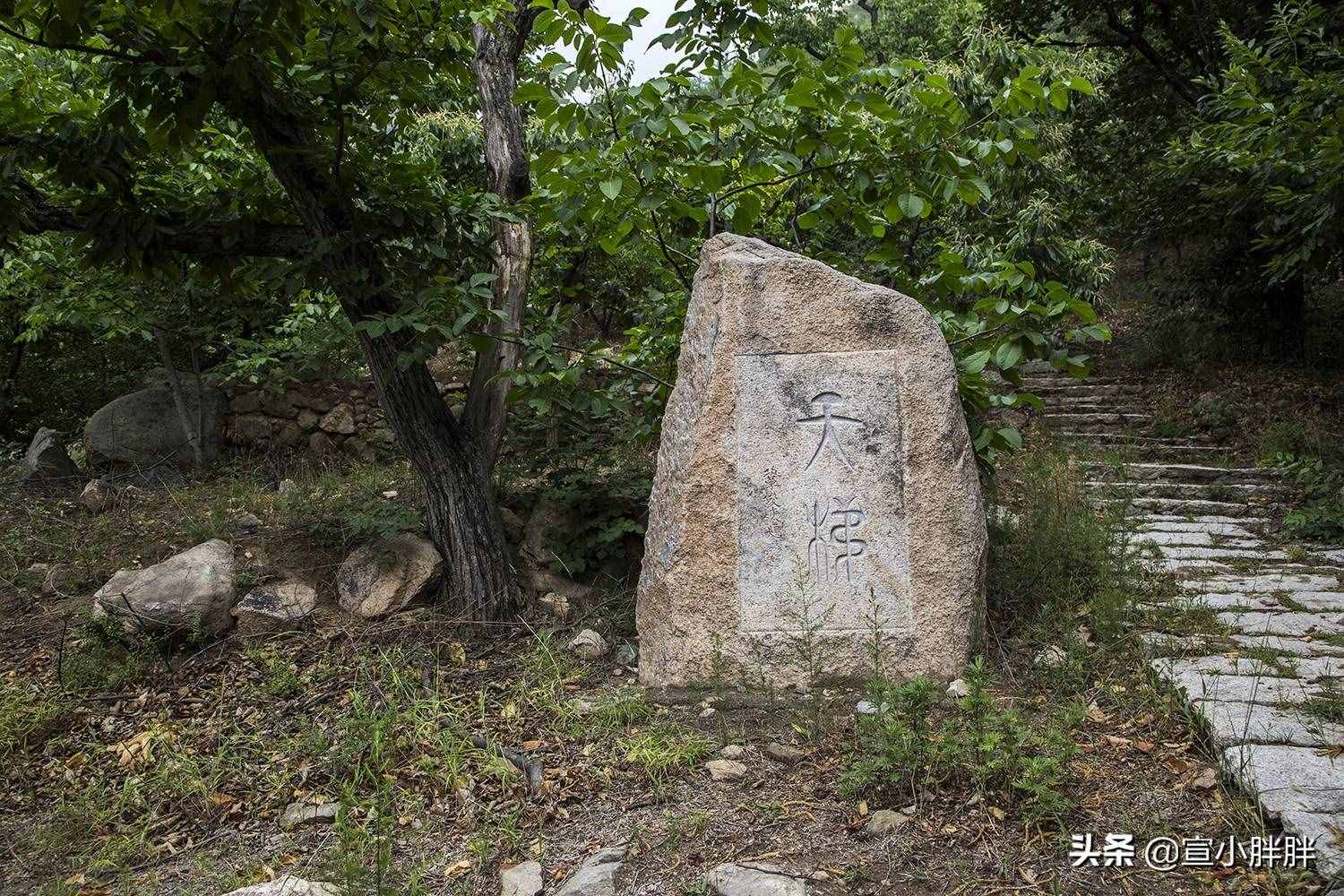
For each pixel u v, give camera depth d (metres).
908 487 4.36
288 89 4.90
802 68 4.70
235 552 5.56
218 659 4.78
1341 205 6.73
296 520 6.03
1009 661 4.48
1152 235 11.32
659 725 3.97
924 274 5.69
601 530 5.56
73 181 4.75
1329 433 8.73
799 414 4.38
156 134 4.66
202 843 3.45
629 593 5.47
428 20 4.79
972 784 3.33
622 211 4.89
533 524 5.67
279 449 8.12
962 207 8.27
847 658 4.28
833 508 4.36
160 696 4.49
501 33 5.74
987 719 3.42
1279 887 2.73
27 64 5.04
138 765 3.95
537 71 4.96
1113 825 3.16
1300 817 3.02
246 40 4.25
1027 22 12.17
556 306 6.27
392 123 6.14
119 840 3.44
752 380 4.39
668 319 5.47
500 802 3.53
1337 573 5.89
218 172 6.26
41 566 5.76
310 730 4.06
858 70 4.75
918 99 4.71
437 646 4.80
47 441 7.42
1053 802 3.12
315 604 5.16
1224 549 6.46
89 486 6.75
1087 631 4.77
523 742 3.93
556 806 3.46
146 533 6.16
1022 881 2.90
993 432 4.96
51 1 4.04
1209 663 4.34
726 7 5.04
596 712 4.10
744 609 4.32
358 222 4.98
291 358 8.33
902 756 3.35
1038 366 11.60
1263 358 10.91
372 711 4.03
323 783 3.75
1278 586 5.56
